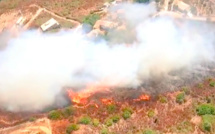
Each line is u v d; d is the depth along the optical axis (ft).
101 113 244.42
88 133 228.02
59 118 243.19
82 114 244.83
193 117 236.43
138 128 229.86
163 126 230.27
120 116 239.71
